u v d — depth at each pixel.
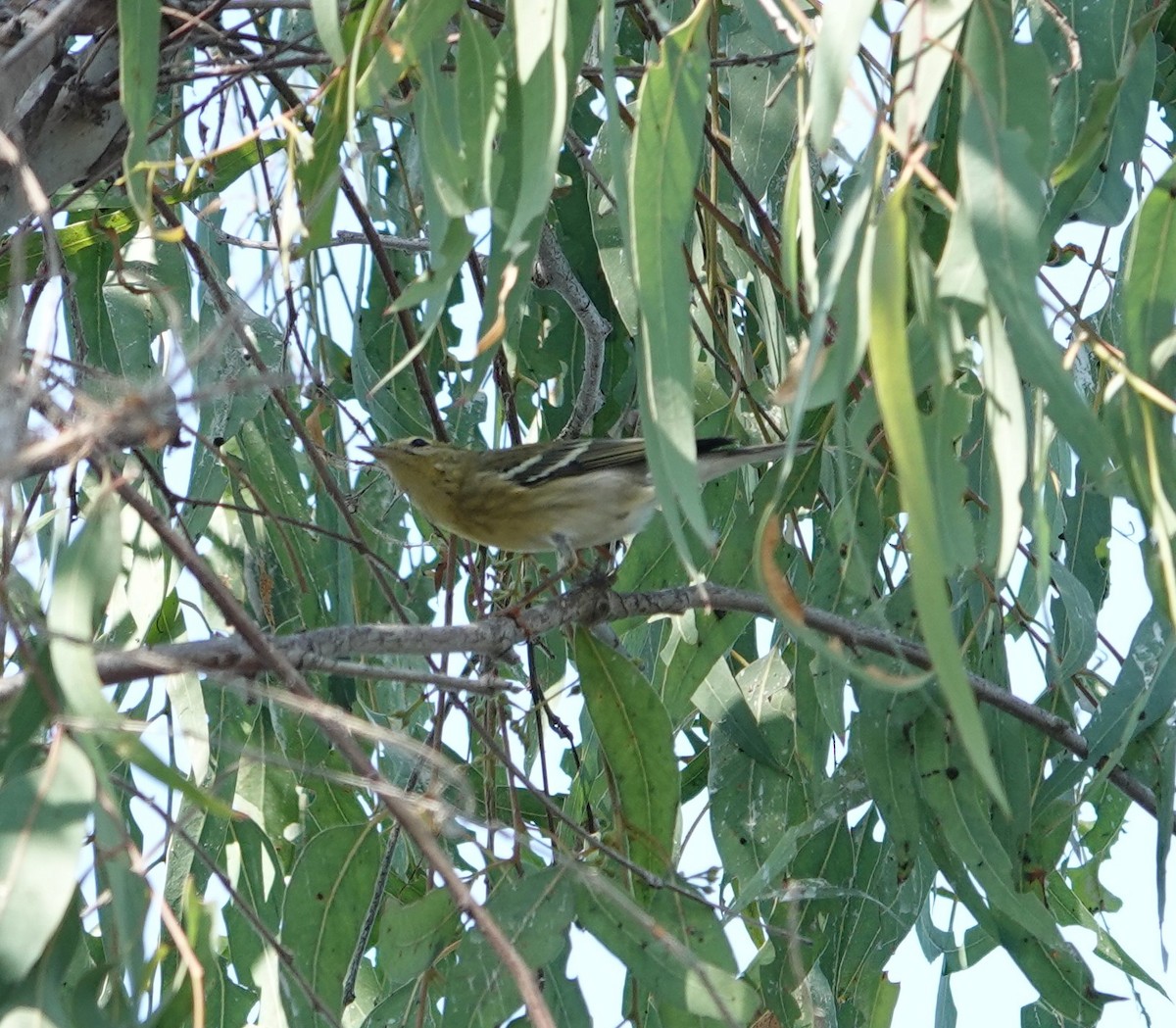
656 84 7.01
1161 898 9.13
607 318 12.67
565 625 9.74
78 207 10.30
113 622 10.71
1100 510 10.76
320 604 11.44
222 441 10.34
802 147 6.90
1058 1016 11.46
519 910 7.87
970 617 10.59
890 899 10.81
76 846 5.82
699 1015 8.27
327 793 10.78
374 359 12.38
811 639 5.89
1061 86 8.68
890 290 5.67
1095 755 9.52
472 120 7.16
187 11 9.10
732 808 10.55
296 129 7.16
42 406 5.88
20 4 8.13
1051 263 10.45
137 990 5.79
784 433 11.56
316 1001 6.31
